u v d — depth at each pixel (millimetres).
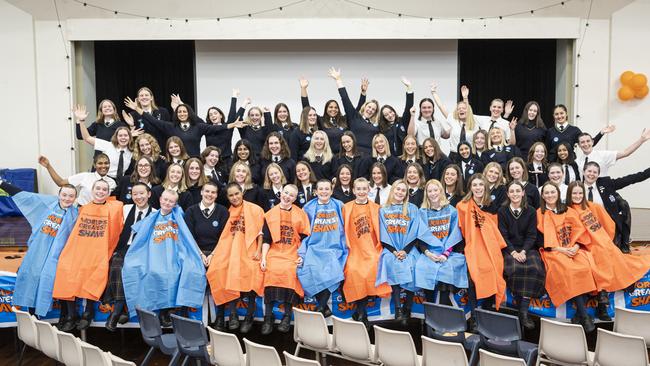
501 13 9789
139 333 6461
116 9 9859
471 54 11266
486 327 4625
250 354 4336
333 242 6043
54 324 6008
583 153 7074
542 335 4609
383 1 9812
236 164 6426
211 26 9789
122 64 11227
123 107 11289
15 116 9914
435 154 6820
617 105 9805
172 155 6809
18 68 9867
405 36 9750
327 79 10125
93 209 5996
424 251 5992
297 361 4000
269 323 5840
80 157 10109
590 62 9812
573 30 9703
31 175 9602
